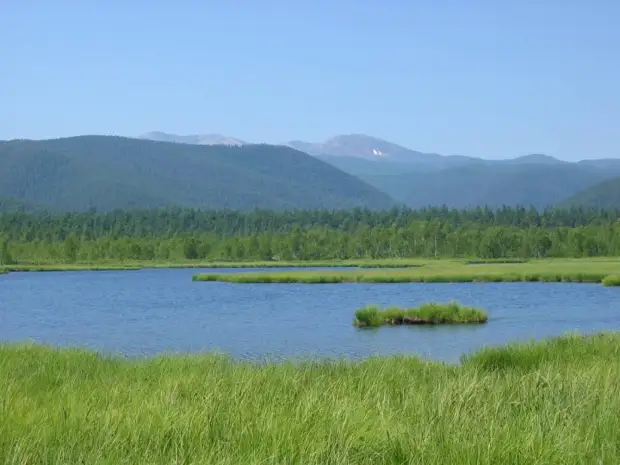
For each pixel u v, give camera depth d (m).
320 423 9.96
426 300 64.25
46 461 8.75
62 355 20.00
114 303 66.62
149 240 197.00
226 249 181.25
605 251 158.62
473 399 11.96
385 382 14.54
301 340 38.34
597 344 21.58
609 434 9.63
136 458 8.84
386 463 8.81
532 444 8.92
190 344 37.34
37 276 124.19
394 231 178.38
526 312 51.94
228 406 11.31
